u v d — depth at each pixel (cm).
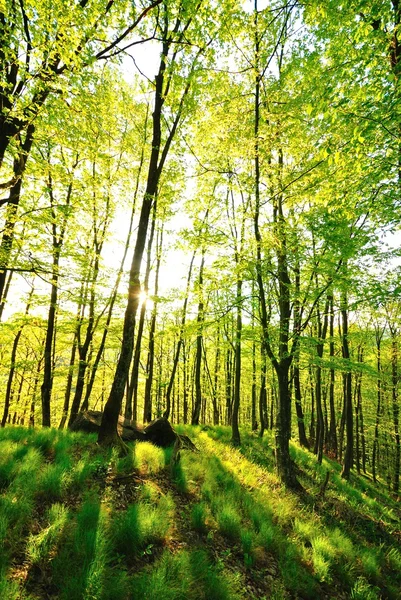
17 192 786
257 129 910
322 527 723
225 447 1140
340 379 2309
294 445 1698
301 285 1026
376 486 1956
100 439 732
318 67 703
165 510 513
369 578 616
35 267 733
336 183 745
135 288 791
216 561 458
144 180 1489
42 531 386
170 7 685
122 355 767
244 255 958
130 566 394
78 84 652
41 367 1906
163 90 861
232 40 872
